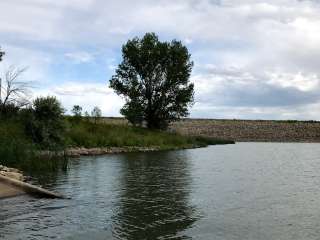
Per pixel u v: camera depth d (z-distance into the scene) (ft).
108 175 73.31
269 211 45.73
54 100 111.65
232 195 55.16
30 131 105.81
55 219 40.55
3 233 35.60
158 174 76.23
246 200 51.83
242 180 70.08
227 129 284.20
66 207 45.91
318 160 114.83
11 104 116.47
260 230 38.04
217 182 66.90
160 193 55.62
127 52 190.60
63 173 74.69
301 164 102.22
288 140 261.03
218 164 98.22
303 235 36.58
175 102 192.44
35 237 34.68
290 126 293.23
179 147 168.45
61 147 112.06
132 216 42.32
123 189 58.39
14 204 46.60
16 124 107.14
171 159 110.32
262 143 233.76
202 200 51.26
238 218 42.34
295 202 50.85
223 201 50.96
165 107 193.67
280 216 43.45
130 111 190.19
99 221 40.16
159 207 46.75
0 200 48.42
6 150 77.61
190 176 74.02
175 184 63.87
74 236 35.24
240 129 285.02
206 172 80.79
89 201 49.47
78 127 142.20
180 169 85.30
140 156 118.93
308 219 42.24
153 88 192.85
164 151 146.00
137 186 61.36
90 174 74.13
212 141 218.59
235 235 36.42
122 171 79.87
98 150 129.29
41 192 51.52
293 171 85.66
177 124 289.74
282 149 171.73
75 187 59.31
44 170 77.71
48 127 108.99
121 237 35.22
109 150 133.90
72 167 85.46
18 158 78.38
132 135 158.61
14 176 61.41
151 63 189.98
